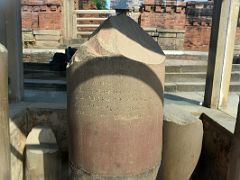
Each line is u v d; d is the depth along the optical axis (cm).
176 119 392
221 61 478
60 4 1028
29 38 1020
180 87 653
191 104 521
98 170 282
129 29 302
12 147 400
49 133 438
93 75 266
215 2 477
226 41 475
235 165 266
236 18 473
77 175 298
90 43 280
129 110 268
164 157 397
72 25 1089
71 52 750
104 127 271
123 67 261
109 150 275
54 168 407
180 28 1007
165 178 404
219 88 488
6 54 268
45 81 643
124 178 282
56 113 467
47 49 947
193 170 407
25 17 1028
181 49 1017
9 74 489
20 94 504
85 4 1434
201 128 398
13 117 418
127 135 272
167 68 718
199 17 1027
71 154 305
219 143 408
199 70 734
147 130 280
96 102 268
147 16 1004
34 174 404
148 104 275
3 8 471
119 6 1072
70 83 287
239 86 679
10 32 478
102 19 1117
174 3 993
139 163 283
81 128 282
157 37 1002
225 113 464
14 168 410
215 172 416
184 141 389
